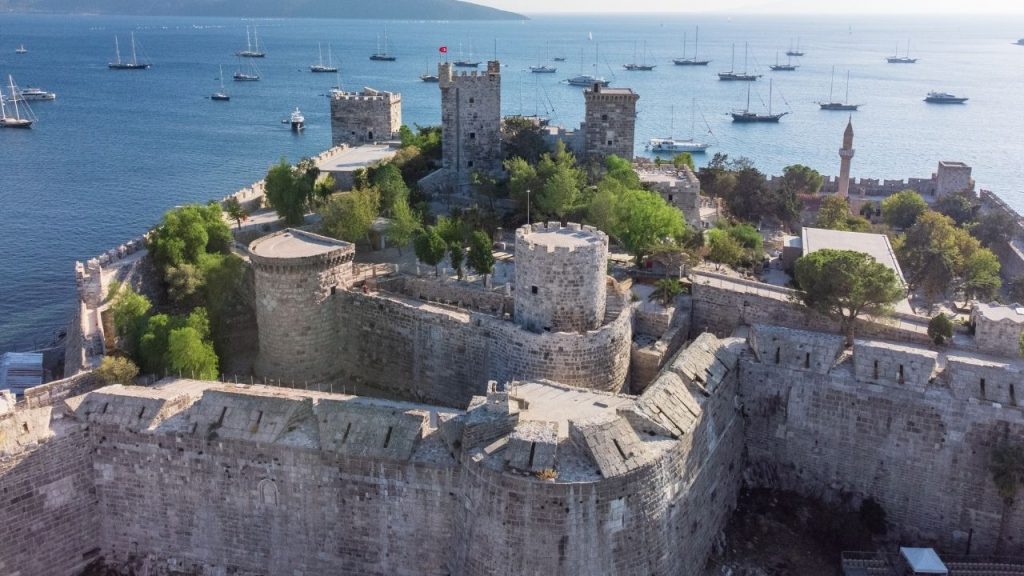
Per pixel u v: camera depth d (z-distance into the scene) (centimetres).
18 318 13225
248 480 6312
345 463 6103
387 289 9600
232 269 9744
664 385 6481
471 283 10069
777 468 7488
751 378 7425
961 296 12294
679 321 9119
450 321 8350
